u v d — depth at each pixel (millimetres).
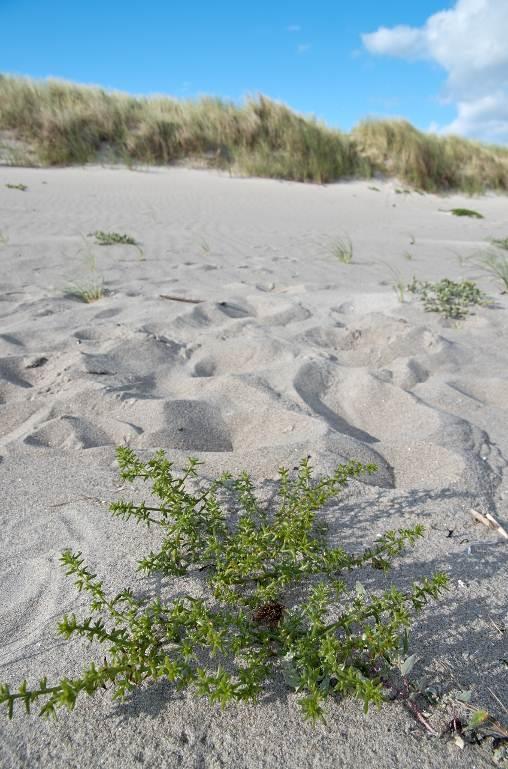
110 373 3059
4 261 5605
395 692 1342
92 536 1876
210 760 1224
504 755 1215
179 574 1674
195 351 3453
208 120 14484
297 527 1736
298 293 4832
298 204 10617
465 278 5445
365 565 1733
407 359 3250
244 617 1430
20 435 2502
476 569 1718
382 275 5621
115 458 2334
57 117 13852
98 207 9062
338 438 2373
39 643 1504
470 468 2191
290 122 14500
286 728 1276
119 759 1228
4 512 2012
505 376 3086
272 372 3035
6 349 3355
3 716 1314
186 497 1857
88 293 4582
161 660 1358
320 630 1393
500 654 1442
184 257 6152
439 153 14141
